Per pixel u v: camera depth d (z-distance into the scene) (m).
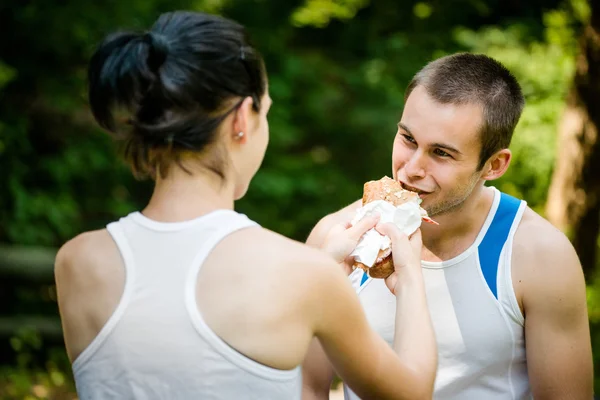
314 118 13.93
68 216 9.98
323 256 2.10
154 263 2.05
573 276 2.88
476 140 2.75
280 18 15.08
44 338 8.46
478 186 2.92
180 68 1.99
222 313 1.99
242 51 2.06
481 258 2.97
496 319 2.94
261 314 1.98
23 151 10.03
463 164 2.77
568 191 9.01
